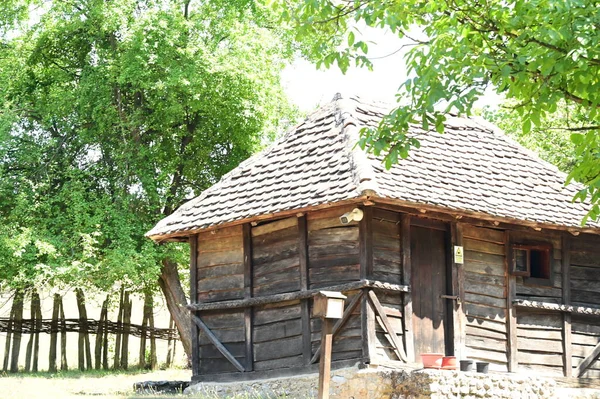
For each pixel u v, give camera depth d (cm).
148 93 2941
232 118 2891
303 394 1605
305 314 1642
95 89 2827
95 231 2664
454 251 1702
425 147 1803
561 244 1859
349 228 1611
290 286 1675
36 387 2112
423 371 1477
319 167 1692
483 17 1171
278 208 1636
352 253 1598
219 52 2783
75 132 2991
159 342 3319
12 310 2762
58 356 3266
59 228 2780
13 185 2811
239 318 1752
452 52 1112
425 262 1678
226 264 1784
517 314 1784
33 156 2833
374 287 1566
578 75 1074
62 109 2872
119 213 2731
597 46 1040
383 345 1575
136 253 2625
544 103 1088
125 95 2988
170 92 2752
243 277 1752
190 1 3014
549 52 1065
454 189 1695
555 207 1825
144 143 3008
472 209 1642
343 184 1571
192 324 1816
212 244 1812
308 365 1628
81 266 2603
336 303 1226
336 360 1591
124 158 2855
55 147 2958
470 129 1977
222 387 1736
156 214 2872
